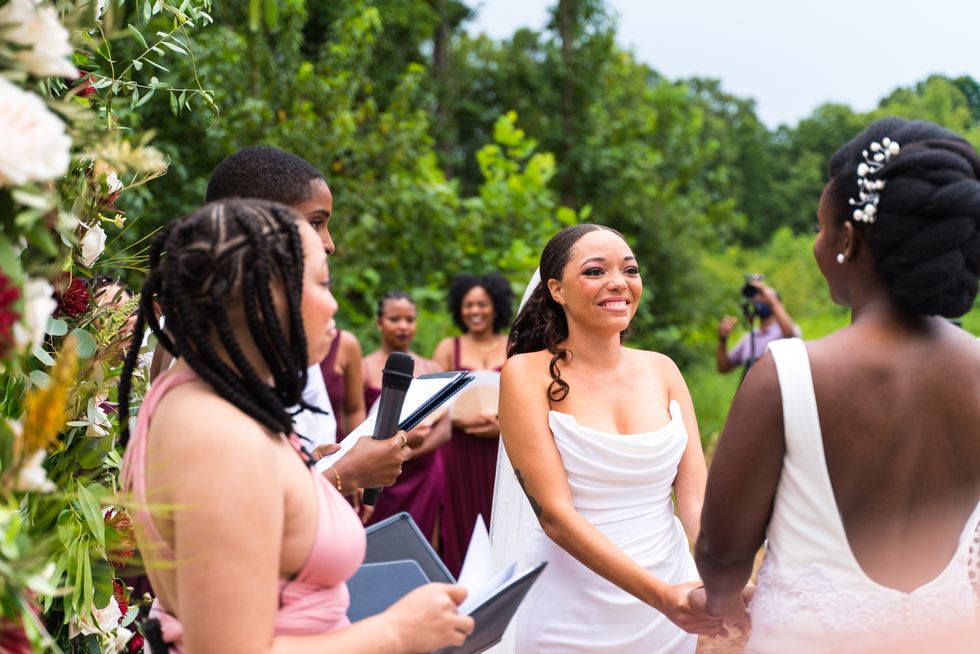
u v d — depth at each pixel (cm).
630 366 316
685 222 1761
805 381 184
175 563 155
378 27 995
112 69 256
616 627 290
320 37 1162
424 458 530
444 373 286
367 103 982
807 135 3762
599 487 293
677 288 1691
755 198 3788
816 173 3738
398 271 982
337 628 172
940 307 178
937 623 184
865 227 188
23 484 157
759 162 3825
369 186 928
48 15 168
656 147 1922
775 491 193
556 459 296
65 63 171
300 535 165
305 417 292
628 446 292
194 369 163
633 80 2077
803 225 3719
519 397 303
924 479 185
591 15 1819
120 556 227
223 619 151
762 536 201
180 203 776
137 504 155
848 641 184
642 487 296
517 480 314
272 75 905
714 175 2055
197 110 751
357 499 508
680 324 1694
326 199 277
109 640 251
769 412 186
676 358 1603
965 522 187
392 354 252
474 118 1862
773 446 188
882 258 183
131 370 190
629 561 270
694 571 309
